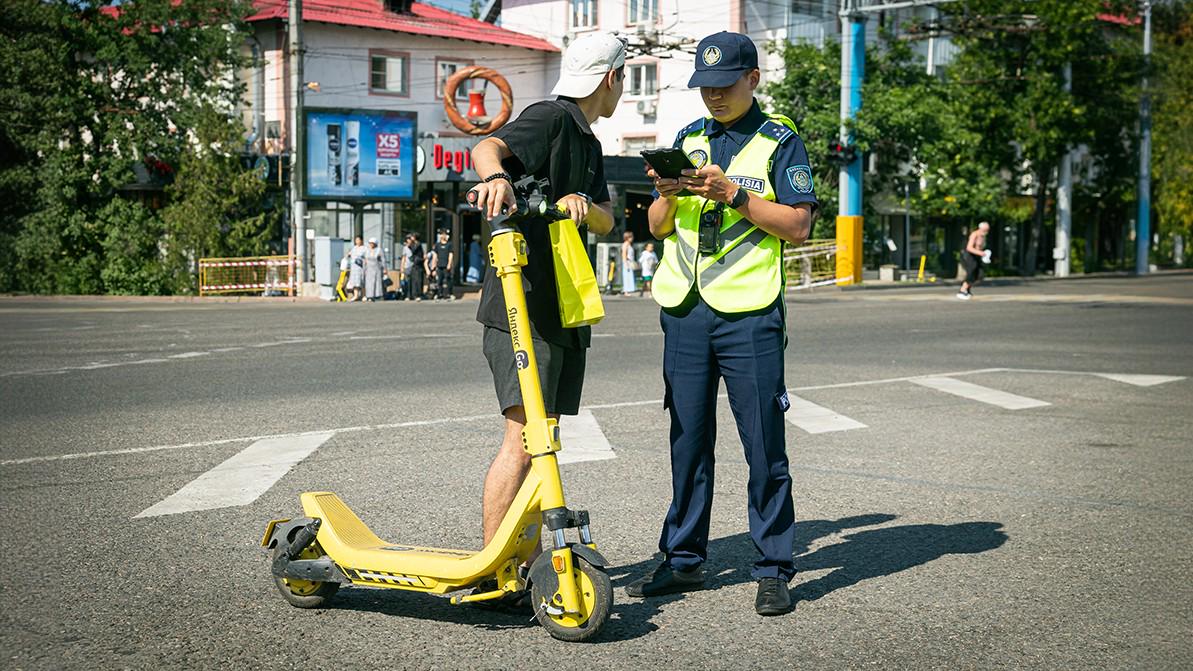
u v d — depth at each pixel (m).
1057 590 4.36
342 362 12.62
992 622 3.97
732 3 46.09
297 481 6.31
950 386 10.77
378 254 31.69
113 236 35.81
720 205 4.26
